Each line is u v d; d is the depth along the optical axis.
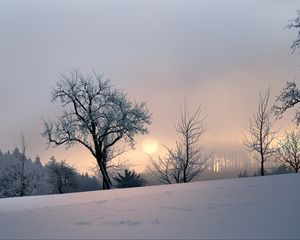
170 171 35.25
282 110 27.52
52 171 54.59
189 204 7.88
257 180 12.46
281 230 4.96
